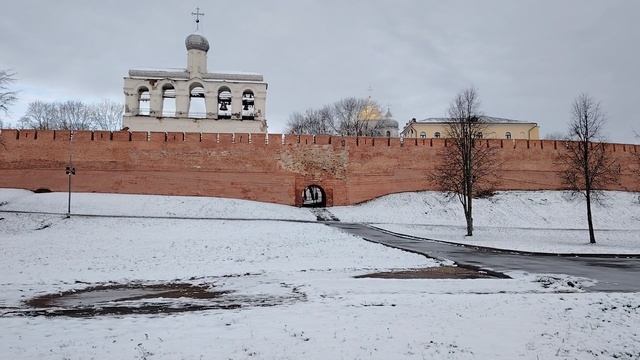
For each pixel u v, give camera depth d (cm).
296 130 7475
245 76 5331
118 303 1034
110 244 2192
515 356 653
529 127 7156
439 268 1596
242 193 4228
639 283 1338
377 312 879
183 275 1461
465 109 3722
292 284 1241
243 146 4275
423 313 872
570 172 3819
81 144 4150
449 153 4081
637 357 660
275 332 746
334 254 1891
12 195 3875
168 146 4200
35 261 1741
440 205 4106
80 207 3669
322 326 781
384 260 1755
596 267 1709
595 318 844
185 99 5203
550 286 1239
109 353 646
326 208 4169
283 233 2600
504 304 947
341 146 4394
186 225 2941
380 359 631
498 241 2723
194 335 728
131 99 5159
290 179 4300
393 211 3981
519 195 4322
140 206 3788
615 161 4600
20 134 4131
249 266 1620
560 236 3192
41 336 725
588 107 3195
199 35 5288
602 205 3903
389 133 7519
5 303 1059
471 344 699
